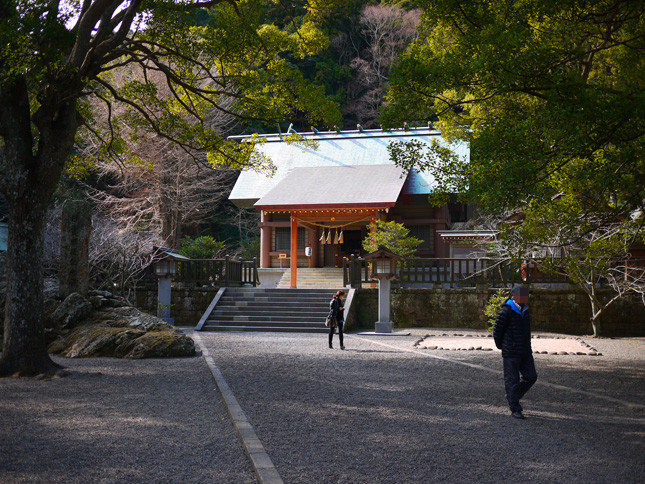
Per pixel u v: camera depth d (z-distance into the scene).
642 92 6.22
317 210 24.39
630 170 7.46
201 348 12.22
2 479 3.85
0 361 8.48
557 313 17.41
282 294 19.44
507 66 7.38
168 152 29.27
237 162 13.37
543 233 9.89
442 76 7.97
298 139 12.96
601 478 4.05
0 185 8.65
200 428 5.39
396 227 21.44
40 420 5.62
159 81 27.64
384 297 16.91
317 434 5.17
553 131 6.93
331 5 12.76
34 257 8.65
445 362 10.49
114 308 12.79
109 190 35.00
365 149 30.55
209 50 10.88
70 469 4.11
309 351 12.03
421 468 4.23
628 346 13.92
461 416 6.05
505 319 6.20
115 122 13.18
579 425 5.68
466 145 27.44
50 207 27.41
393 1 49.41
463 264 21.55
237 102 12.32
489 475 4.09
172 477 3.97
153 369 9.16
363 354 11.63
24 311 8.51
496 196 7.16
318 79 46.44
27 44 7.81
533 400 7.00
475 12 8.90
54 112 8.97
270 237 27.88
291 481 3.88
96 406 6.33
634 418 6.02
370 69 47.53
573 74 7.10
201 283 20.56
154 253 18.44
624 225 10.98
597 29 9.27
